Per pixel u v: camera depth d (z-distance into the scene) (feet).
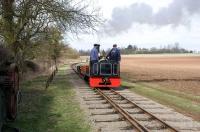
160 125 45.52
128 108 58.75
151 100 69.00
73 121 49.47
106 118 50.85
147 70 190.90
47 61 206.08
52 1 95.40
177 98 72.28
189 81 116.26
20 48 103.55
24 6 95.14
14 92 40.93
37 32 103.86
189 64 301.22
